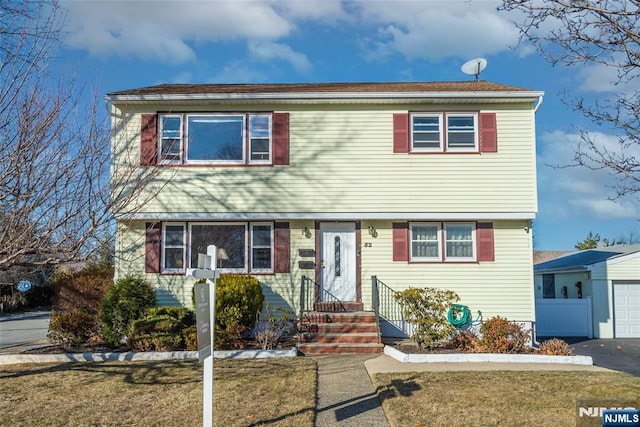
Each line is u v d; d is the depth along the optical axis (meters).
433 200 15.66
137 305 14.37
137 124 15.83
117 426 7.48
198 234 15.98
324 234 16.03
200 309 6.36
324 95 15.76
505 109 15.92
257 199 15.73
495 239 15.78
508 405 8.38
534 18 7.04
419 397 8.87
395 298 14.30
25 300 32.34
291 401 8.59
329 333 14.12
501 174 15.71
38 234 7.62
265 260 15.95
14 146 7.60
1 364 11.98
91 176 8.19
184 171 15.77
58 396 9.10
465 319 15.40
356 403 8.64
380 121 15.97
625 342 18.52
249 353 12.61
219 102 15.91
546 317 20.45
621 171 7.04
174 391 9.32
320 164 15.84
